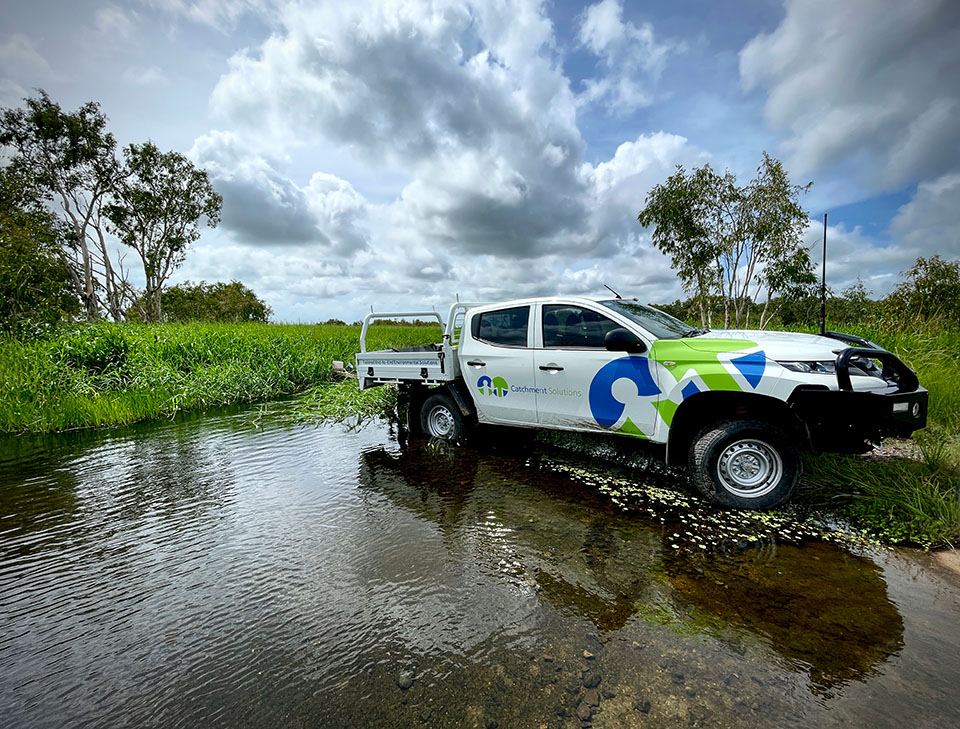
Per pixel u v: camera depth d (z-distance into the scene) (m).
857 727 1.89
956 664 2.22
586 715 1.98
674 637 2.46
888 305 11.98
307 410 8.36
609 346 4.31
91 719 2.04
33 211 25.09
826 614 2.62
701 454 3.95
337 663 2.35
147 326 14.70
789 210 10.45
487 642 2.47
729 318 12.71
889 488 3.96
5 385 7.77
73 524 4.00
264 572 3.22
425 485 4.74
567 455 5.56
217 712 2.06
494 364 5.40
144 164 28.02
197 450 6.07
